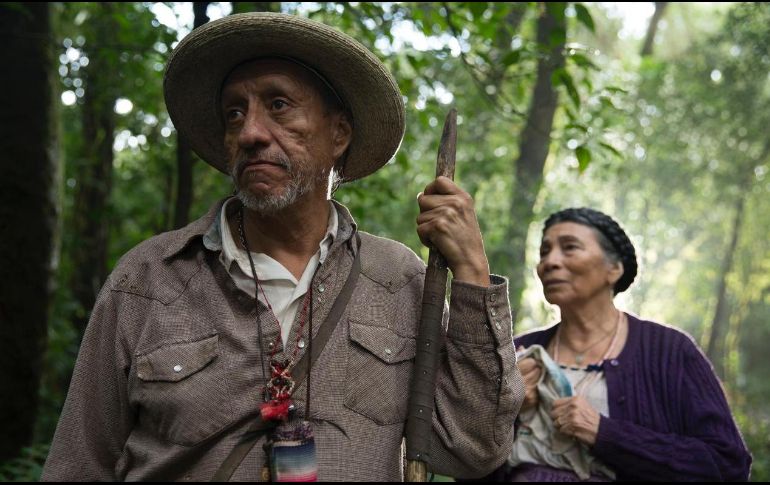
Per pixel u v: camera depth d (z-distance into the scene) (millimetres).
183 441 1710
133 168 7926
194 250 1892
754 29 13766
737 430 2812
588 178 13523
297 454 1683
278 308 1857
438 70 6180
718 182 19672
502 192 10281
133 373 1760
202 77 1984
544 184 8297
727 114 16156
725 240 25375
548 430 2836
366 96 1982
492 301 1868
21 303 4672
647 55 11727
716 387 2867
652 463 2660
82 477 1800
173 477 1726
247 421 1739
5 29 4617
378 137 2074
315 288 1855
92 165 7520
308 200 1912
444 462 1929
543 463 2826
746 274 25812
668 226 25203
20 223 4660
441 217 1892
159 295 1816
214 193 6859
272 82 1853
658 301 32000
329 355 1799
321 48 1864
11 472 4207
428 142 8508
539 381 2873
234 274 1856
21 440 4680
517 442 2867
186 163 3545
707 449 2686
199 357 1751
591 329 3053
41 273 4758
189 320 1793
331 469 1718
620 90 3865
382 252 2008
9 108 4637
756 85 15219
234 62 1921
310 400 1755
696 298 29859
